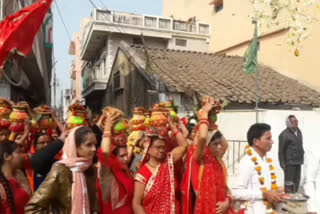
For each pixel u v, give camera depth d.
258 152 3.29
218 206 2.96
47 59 17.45
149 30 17.67
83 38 21.06
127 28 17.09
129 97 12.77
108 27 16.59
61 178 2.32
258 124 3.31
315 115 7.74
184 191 2.97
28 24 5.25
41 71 12.94
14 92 11.48
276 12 5.88
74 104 2.95
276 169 7.19
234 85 10.80
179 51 14.02
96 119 3.70
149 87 10.38
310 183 4.19
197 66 12.34
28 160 3.31
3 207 2.41
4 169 2.58
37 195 2.27
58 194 2.33
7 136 3.41
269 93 10.57
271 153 7.20
